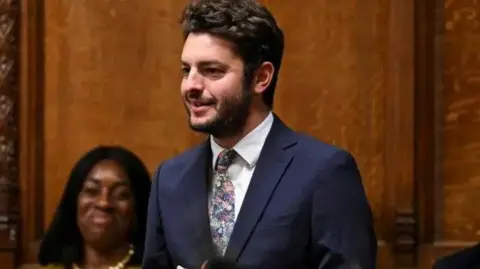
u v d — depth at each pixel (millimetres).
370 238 4789
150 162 9031
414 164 8727
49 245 7520
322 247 4656
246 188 4926
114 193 7418
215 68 4684
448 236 8766
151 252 5109
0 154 8883
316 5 8961
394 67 8789
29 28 9016
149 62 9062
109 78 9062
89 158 7531
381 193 8828
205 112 4719
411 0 8758
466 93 8812
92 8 9094
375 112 8867
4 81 8914
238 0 4770
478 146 8781
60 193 9055
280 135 5000
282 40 4965
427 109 8820
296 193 4746
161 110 9039
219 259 4527
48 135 9062
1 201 8820
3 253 8820
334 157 4836
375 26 8906
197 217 4891
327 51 8938
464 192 8773
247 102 4785
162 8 9062
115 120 9062
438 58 8852
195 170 5078
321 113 8914
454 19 8844
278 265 4637
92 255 7461
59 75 9086
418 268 8680
